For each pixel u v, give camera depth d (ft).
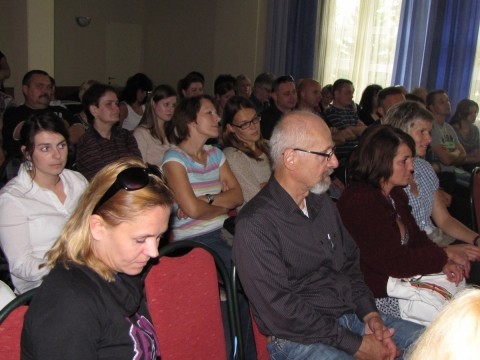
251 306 5.38
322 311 5.42
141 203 3.57
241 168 8.79
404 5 17.85
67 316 3.37
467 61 16.94
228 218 7.86
